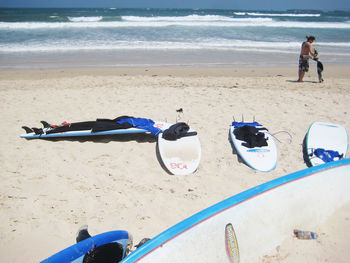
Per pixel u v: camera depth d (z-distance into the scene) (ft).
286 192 10.78
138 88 33.01
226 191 15.79
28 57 51.55
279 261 9.71
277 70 45.75
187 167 17.74
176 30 89.20
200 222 9.05
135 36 75.87
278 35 85.20
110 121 21.79
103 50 58.34
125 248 10.59
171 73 42.34
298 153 19.77
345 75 42.75
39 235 12.60
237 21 135.74
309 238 10.49
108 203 14.62
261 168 17.88
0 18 113.91
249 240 9.80
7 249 11.89
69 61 49.29
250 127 21.03
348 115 25.48
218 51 59.93
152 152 19.65
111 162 18.34
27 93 31.35
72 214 13.84
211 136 21.70
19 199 14.70
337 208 11.67
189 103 28.19
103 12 197.16
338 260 9.85
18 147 19.74
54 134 20.76
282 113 25.95
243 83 36.60
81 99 29.27
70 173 17.04
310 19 176.65
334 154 18.89
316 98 29.91
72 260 9.09
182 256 8.51
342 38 81.71
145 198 15.07
